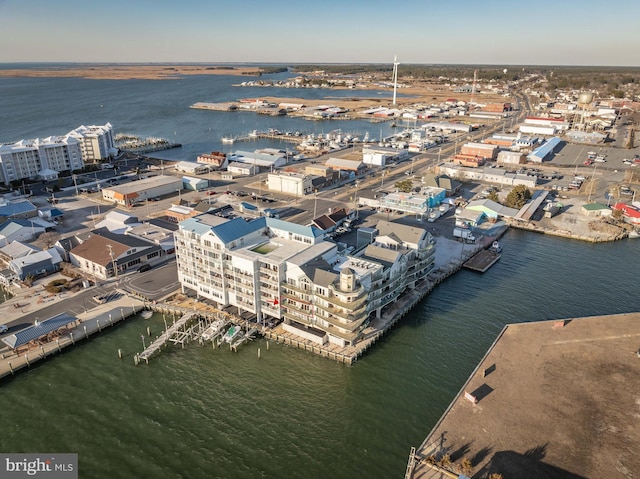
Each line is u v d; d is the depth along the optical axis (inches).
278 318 4045.3
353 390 3319.4
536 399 3068.4
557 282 4852.4
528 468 2544.3
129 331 3914.9
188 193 7696.9
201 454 2770.7
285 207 6973.4
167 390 3287.4
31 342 3654.0
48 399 3166.8
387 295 3996.1
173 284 4584.2
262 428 2970.0
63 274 4778.5
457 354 3713.1
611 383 3221.0
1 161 7711.6
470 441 2731.3
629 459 2608.3
